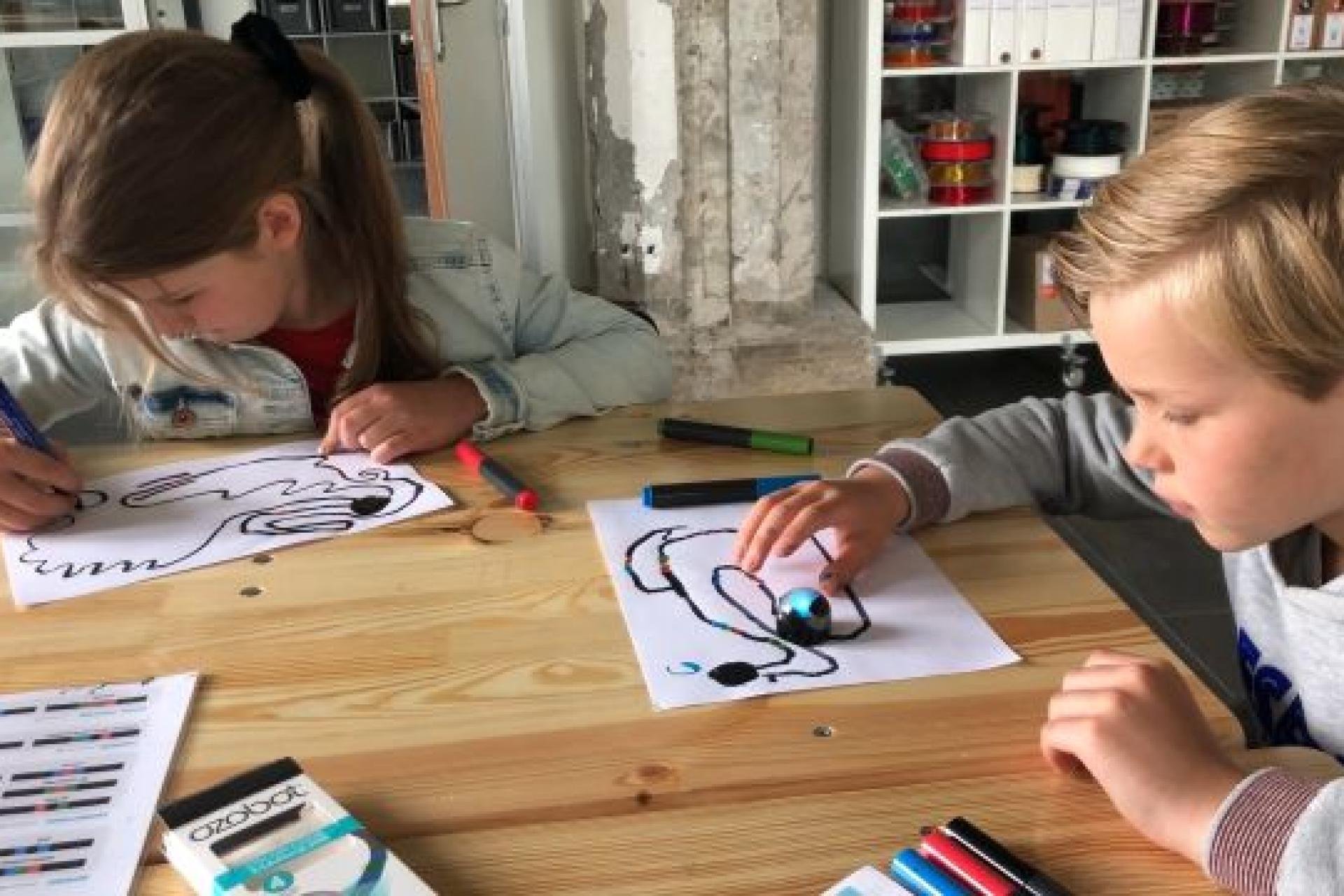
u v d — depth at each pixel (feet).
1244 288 1.89
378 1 15.16
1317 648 2.42
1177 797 1.97
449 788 2.11
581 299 4.51
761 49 8.41
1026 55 8.61
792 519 2.90
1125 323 2.05
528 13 9.08
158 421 3.80
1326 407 1.95
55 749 2.25
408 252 4.16
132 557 3.01
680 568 2.89
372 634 2.62
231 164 3.28
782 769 2.14
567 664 2.48
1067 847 1.96
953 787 2.10
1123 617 2.64
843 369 8.94
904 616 2.65
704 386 8.80
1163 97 9.46
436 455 3.61
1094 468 3.33
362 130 3.89
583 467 3.51
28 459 3.29
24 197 3.35
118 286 3.20
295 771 2.08
